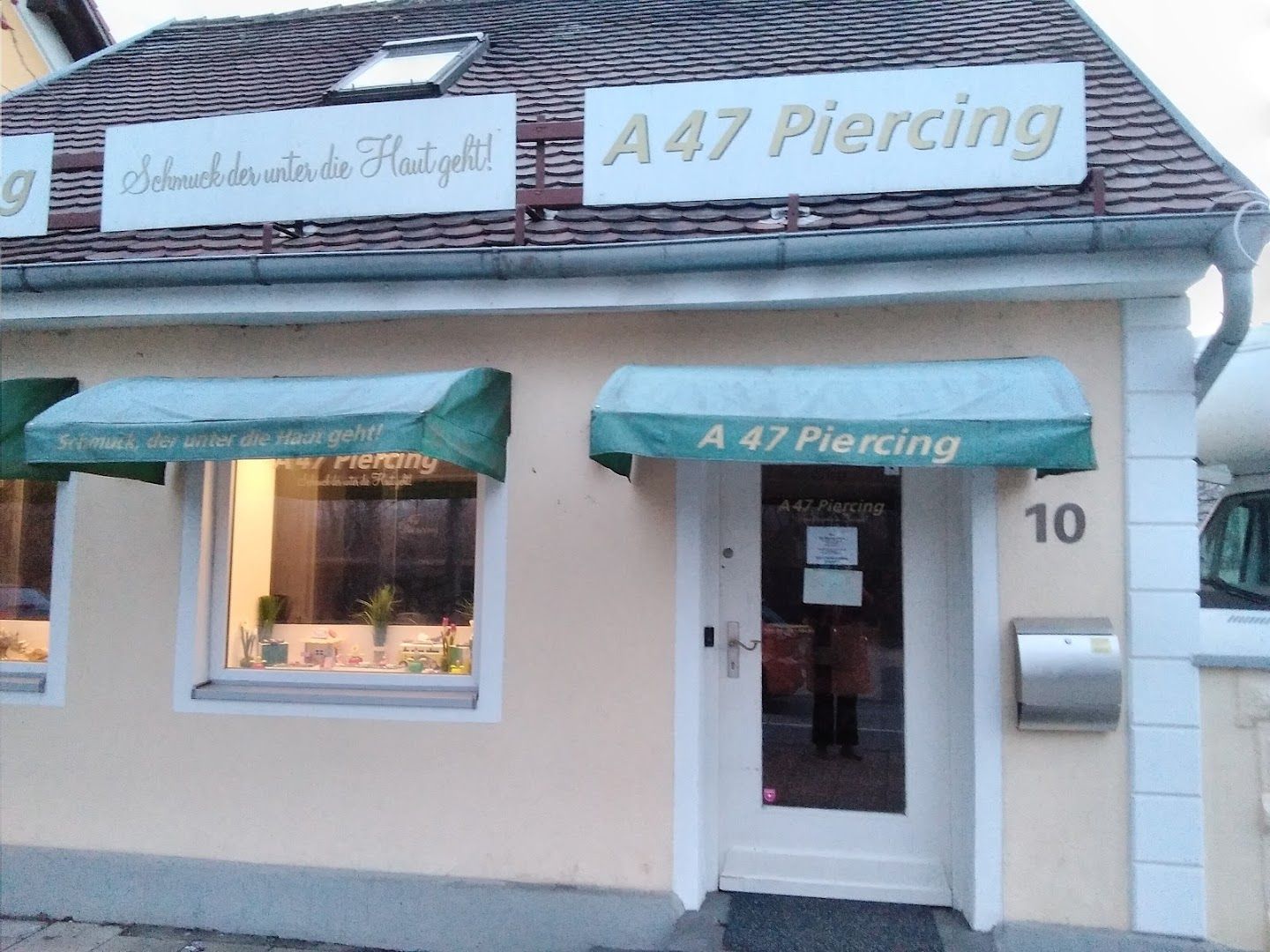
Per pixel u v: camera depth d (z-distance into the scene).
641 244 4.50
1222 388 5.64
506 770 4.77
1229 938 4.20
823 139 4.41
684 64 6.39
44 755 5.19
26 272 5.04
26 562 5.58
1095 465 3.74
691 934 4.38
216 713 5.03
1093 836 4.32
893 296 4.52
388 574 5.30
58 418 4.53
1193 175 4.62
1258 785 4.21
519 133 4.86
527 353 4.96
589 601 4.79
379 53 7.34
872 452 3.83
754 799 4.97
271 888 4.84
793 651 5.02
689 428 3.94
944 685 4.86
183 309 5.07
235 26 8.91
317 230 5.44
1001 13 6.56
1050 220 4.16
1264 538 5.30
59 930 4.89
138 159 5.01
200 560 5.17
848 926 4.49
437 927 4.68
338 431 4.16
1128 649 4.34
